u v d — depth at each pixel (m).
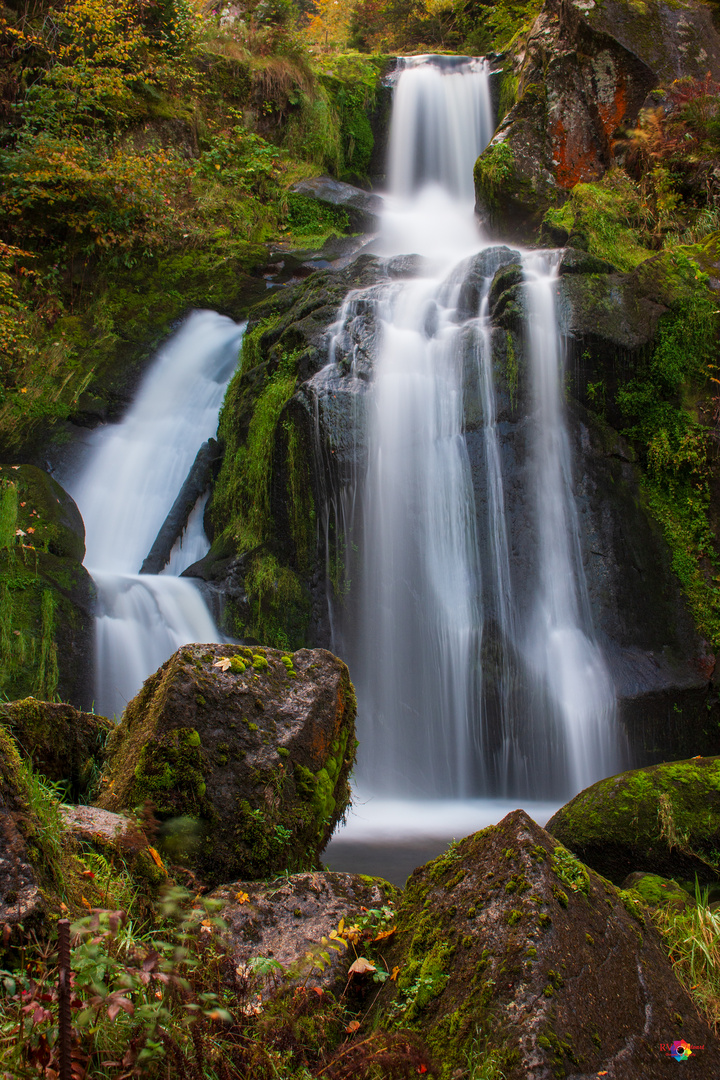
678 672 8.64
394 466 8.92
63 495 8.81
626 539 9.08
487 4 21.28
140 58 14.41
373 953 2.83
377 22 22.28
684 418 9.41
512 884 2.60
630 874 4.46
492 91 17.23
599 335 9.23
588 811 5.08
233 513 9.78
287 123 16.41
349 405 8.95
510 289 9.51
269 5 17.08
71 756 3.80
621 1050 2.33
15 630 7.15
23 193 12.29
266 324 11.10
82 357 11.53
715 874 4.71
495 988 2.34
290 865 3.54
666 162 12.77
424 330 9.77
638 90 13.41
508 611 8.64
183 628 8.28
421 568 8.75
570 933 2.49
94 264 12.90
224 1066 2.12
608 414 9.41
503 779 8.30
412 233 15.14
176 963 2.15
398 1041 2.28
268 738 3.63
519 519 8.91
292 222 14.79
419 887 2.90
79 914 2.40
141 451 10.98
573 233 11.95
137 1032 2.03
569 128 13.93
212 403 11.41
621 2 13.76
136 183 12.70
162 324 12.21
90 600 7.75
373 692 8.55
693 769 5.21
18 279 12.39
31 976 2.13
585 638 8.69
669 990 2.64
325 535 8.91
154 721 3.50
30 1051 1.83
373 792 8.18
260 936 2.87
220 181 14.63
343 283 11.32
